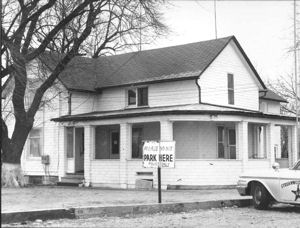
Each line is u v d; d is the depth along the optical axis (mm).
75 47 23172
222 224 11961
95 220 12297
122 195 18375
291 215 13992
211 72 26016
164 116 22672
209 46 27203
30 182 29500
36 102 23656
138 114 23406
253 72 28844
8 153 22891
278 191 14781
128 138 24328
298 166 14719
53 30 22031
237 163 23281
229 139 26062
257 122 24609
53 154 28938
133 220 12500
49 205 13898
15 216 11297
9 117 30625
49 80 23578
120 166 24312
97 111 29172
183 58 27250
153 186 23031
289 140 27953
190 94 25312
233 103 27375
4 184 22578
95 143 28375
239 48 27688
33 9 22391
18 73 21406
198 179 22469
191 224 11906
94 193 19391
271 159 25266
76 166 27969
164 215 13789
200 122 25031
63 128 27578
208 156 25016
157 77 26422
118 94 28469
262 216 13711
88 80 29891
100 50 26016
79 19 23828
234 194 19125
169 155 14859
